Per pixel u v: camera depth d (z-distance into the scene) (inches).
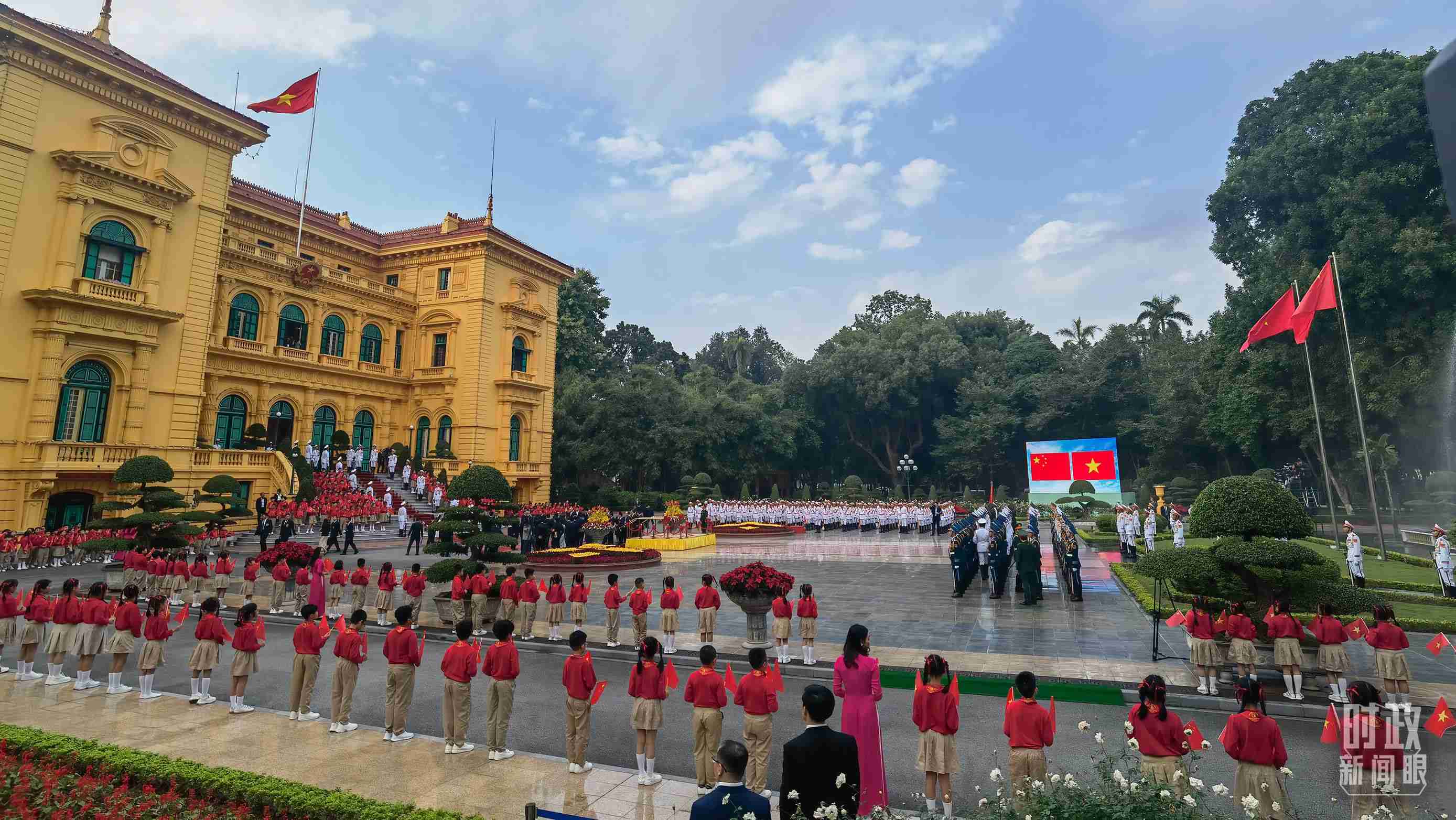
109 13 1315.2
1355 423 1461.6
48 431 1091.9
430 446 1903.3
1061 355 2903.5
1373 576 918.4
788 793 222.7
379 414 1877.5
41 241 1109.7
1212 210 1744.6
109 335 1159.6
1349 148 1405.0
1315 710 407.8
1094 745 365.1
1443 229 1334.9
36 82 1109.1
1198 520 497.0
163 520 824.9
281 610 725.3
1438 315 1310.3
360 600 699.4
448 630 653.3
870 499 2591.0
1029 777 243.0
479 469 712.4
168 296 1261.1
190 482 1279.5
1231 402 1798.7
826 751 225.9
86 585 842.2
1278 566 443.5
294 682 412.2
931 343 2783.0
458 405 1868.8
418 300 1969.7
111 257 1193.4
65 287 1117.1
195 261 1305.4
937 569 1023.0
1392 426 1448.1
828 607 732.7
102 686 474.6
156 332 1229.7
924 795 294.8
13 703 438.3
